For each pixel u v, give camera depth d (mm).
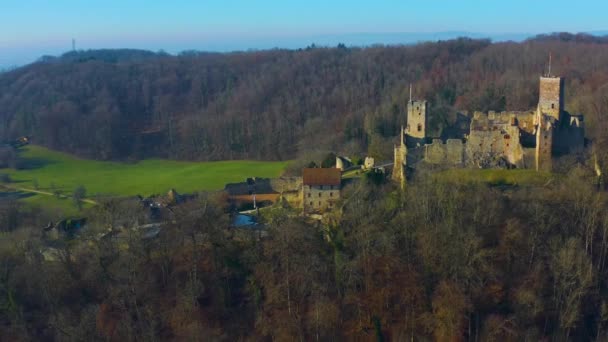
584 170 94938
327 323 76938
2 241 97812
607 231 83625
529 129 106000
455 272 78375
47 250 96812
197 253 89312
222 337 77500
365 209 91812
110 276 86875
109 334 79250
